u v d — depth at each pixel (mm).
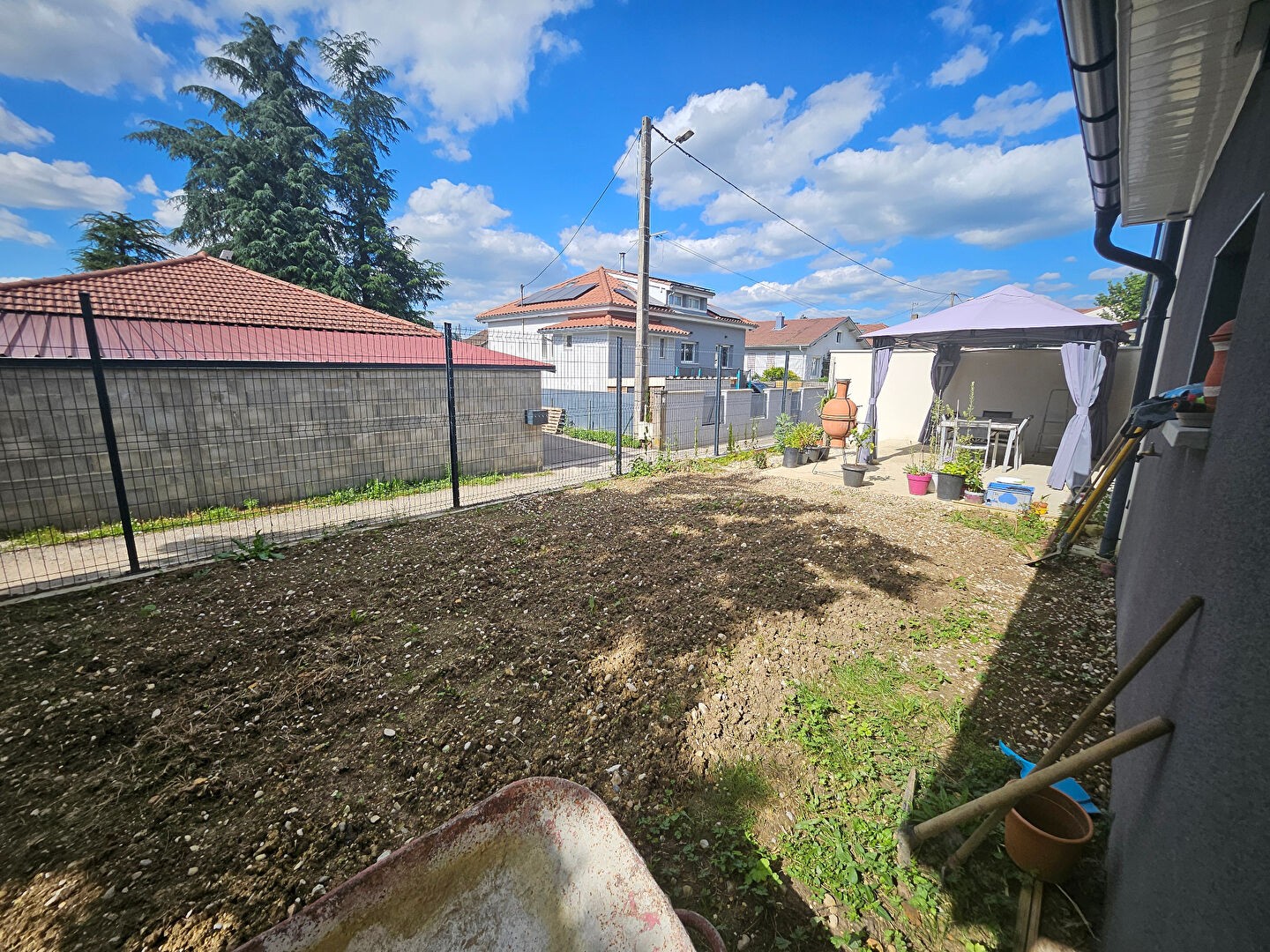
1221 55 2152
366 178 23109
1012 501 7188
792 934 1688
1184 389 2477
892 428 13359
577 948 1228
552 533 5770
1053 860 1748
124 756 2328
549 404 16375
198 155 20047
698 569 4719
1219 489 1436
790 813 2166
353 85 23344
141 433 6312
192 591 4082
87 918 1655
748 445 13180
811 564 4895
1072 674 3178
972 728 2707
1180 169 3260
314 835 1983
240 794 2158
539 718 2695
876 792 2260
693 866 1922
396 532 5820
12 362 4113
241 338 7867
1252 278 1365
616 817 2117
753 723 2691
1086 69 2301
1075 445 8039
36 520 5723
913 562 5039
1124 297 24609
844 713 2814
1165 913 1162
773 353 34125
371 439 8188
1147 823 1437
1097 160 3139
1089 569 4957
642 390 12297
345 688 2871
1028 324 8031
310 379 7531
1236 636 1110
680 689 2934
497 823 1354
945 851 1979
